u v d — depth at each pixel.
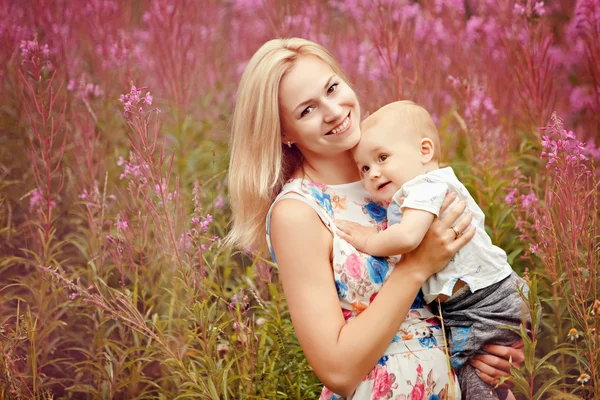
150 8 5.46
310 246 2.34
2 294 3.89
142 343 3.63
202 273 3.11
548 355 2.55
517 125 4.79
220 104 5.70
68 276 3.82
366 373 2.25
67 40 5.21
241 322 3.11
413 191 2.31
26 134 4.58
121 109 4.96
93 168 4.22
